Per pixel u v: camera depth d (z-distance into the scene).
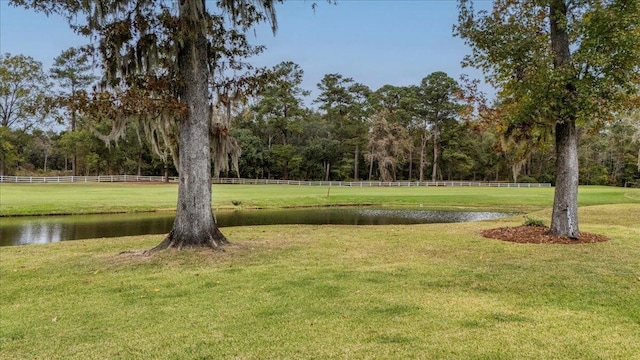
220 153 9.60
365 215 22.95
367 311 4.92
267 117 62.19
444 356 3.67
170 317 4.89
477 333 4.18
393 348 3.86
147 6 7.91
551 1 9.38
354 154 64.56
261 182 54.38
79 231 15.77
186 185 8.73
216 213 23.70
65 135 50.47
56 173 62.56
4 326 4.73
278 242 10.19
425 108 59.03
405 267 7.23
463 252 8.59
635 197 28.72
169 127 9.08
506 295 5.53
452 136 59.34
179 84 8.41
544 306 5.04
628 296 5.36
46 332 4.53
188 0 7.90
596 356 3.64
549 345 3.87
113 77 8.26
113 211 22.61
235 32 9.50
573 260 7.53
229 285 6.23
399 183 52.59
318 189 40.59
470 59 10.50
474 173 67.88
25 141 48.91
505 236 10.60
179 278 6.68
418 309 4.96
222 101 9.59
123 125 8.34
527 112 9.23
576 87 8.80
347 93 61.78
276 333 4.29
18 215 20.59
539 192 37.53
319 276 6.64
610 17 8.37
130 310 5.20
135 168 63.16
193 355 3.82
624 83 8.79
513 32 9.85
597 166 61.34
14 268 7.73
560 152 10.14
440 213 24.12
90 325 4.71
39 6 7.61
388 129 54.66
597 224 13.51
